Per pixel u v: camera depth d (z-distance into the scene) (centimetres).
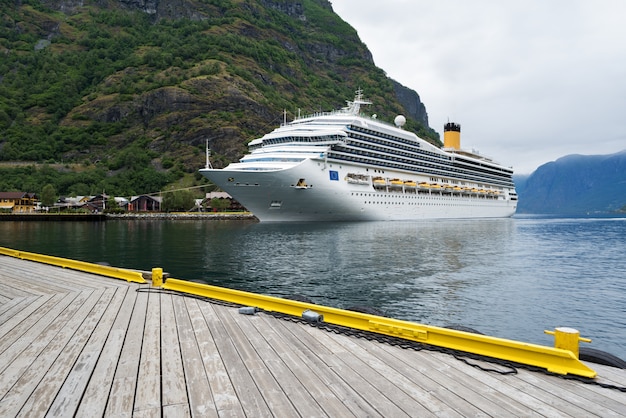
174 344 694
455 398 501
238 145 16562
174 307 942
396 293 1820
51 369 583
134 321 831
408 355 649
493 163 10794
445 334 669
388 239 4094
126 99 18875
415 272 2323
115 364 602
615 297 1788
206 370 583
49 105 19425
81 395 502
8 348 670
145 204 12500
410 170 7700
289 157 5884
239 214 11394
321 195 6084
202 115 17762
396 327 719
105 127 18038
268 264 2597
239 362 614
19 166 15100
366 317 761
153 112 18200
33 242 4253
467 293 1834
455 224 7094
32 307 944
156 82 19600
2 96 19312
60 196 13112
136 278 1223
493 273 2338
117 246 3791
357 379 556
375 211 6881
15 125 17725
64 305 960
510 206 11719
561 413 464
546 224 9200
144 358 629
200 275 2236
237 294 968
